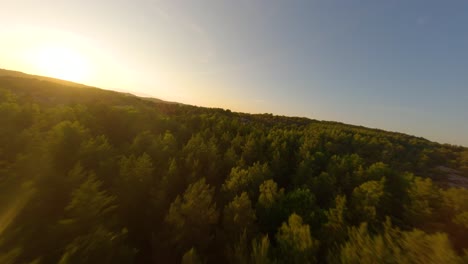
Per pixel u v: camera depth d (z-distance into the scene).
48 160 20.81
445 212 23.83
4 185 16.25
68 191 18.34
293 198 26.94
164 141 40.25
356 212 25.48
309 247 16.34
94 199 15.63
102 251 13.28
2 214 14.23
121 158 29.70
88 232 14.52
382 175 36.75
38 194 16.66
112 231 16.34
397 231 14.38
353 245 14.65
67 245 13.06
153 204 23.53
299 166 43.44
